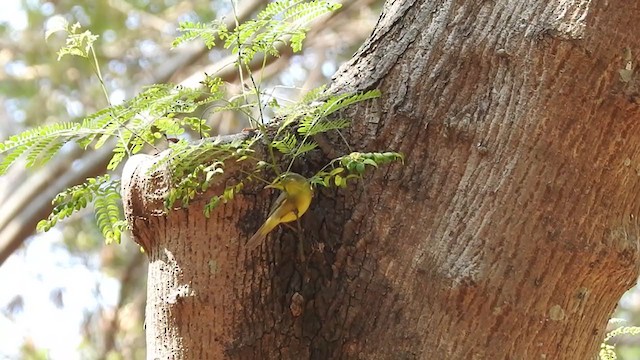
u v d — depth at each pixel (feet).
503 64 5.20
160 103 5.30
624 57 5.09
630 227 5.21
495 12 5.29
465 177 5.14
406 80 5.34
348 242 5.19
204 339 5.20
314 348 5.16
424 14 5.45
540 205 5.06
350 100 5.13
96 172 13.20
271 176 5.20
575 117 5.09
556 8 5.18
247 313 5.20
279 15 5.49
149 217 5.31
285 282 5.20
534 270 5.04
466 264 5.04
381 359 5.08
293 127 5.30
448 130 5.19
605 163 5.11
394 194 5.19
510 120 5.13
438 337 5.04
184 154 5.12
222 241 5.20
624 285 5.22
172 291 5.25
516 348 5.04
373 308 5.13
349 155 5.01
